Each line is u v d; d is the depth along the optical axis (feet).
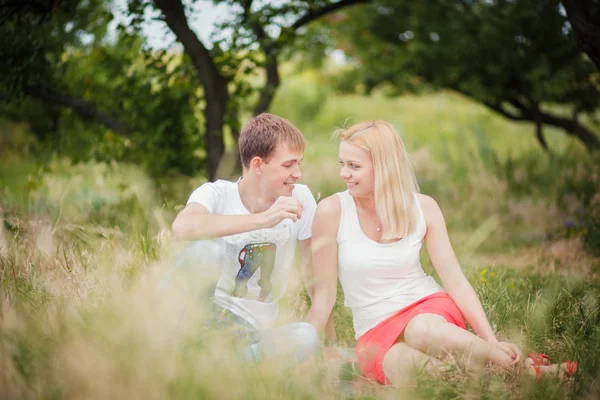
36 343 8.93
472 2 37.09
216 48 24.89
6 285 11.35
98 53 26.78
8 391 8.08
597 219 22.09
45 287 11.46
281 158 10.73
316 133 65.31
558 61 36.22
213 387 8.21
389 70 39.50
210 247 10.22
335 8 27.66
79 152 27.20
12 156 29.27
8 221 14.97
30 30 23.06
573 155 33.81
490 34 34.86
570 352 10.85
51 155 27.61
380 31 40.86
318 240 11.21
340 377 10.48
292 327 10.21
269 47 27.17
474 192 29.43
